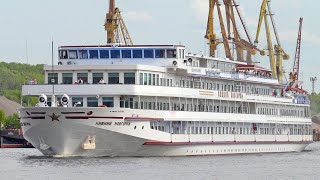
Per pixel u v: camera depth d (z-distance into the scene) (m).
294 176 165.62
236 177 161.00
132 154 191.75
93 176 156.12
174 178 155.88
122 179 152.62
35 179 152.50
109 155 189.12
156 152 196.25
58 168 168.50
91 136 183.50
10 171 166.25
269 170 177.75
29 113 183.75
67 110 180.50
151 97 194.00
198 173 165.50
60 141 184.25
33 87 190.50
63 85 188.75
